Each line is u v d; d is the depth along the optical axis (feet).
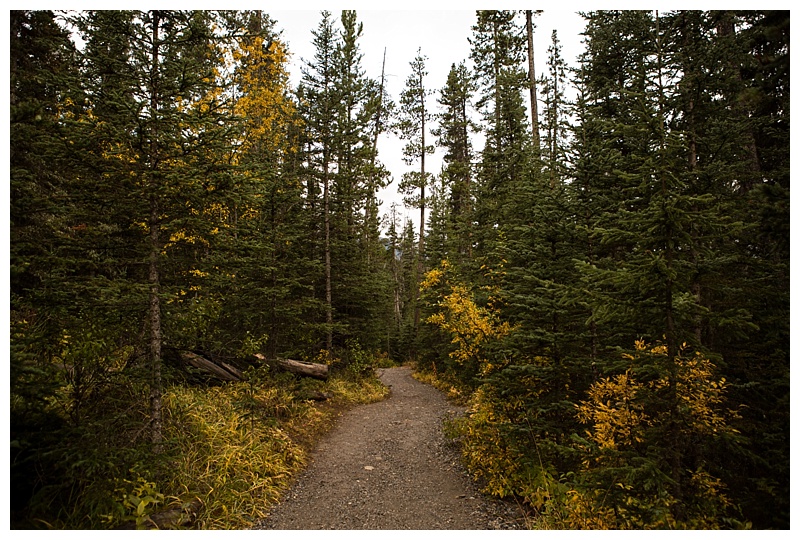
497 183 43.75
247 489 19.74
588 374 21.09
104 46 18.44
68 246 16.61
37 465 14.70
